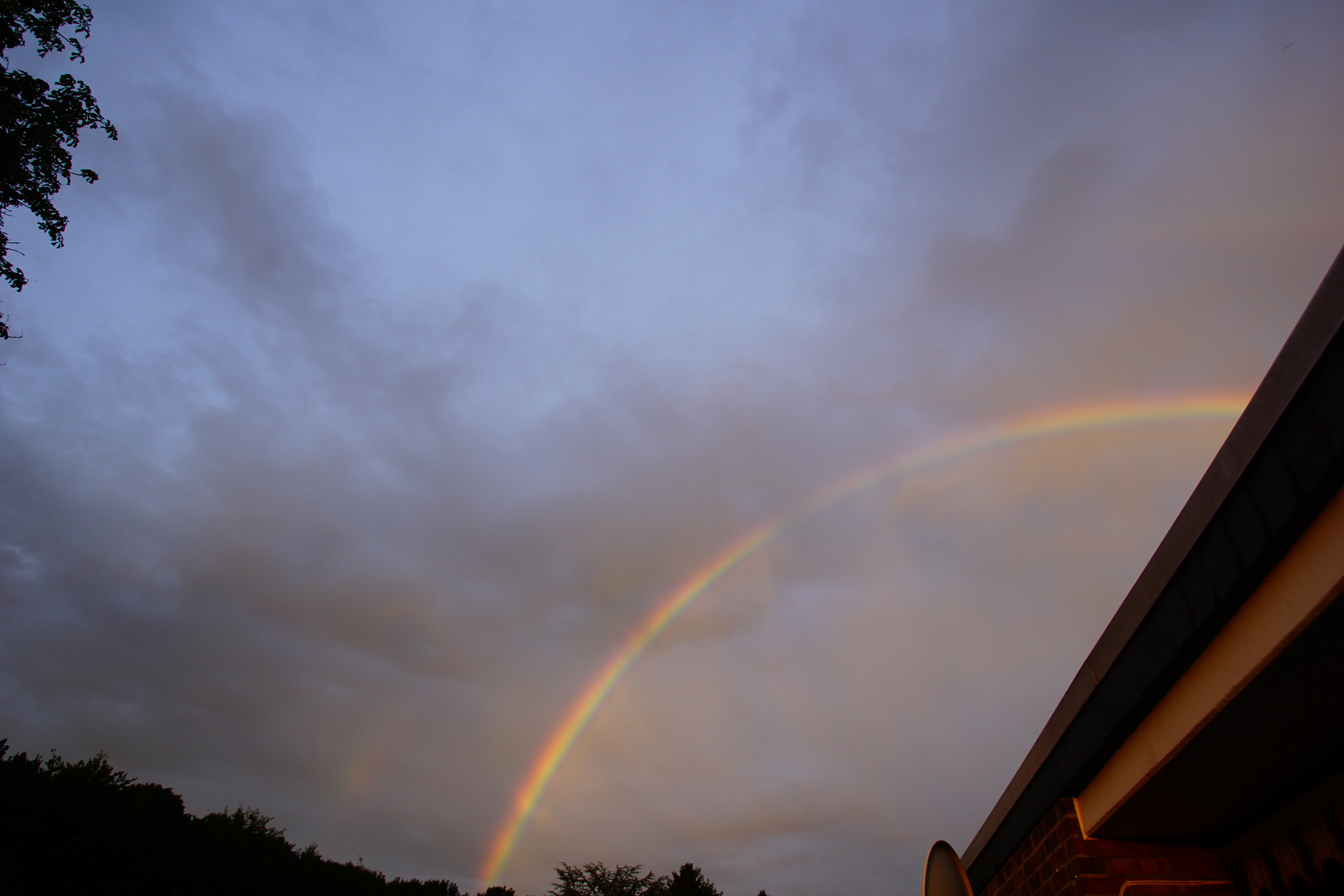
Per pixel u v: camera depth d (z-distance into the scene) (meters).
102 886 22.12
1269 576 2.15
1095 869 3.56
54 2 9.00
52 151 9.38
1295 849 3.20
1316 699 2.41
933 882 3.76
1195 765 2.88
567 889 39.72
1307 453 1.85
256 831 30.12
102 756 24.05
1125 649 2.89
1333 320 1.72
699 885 41.06
